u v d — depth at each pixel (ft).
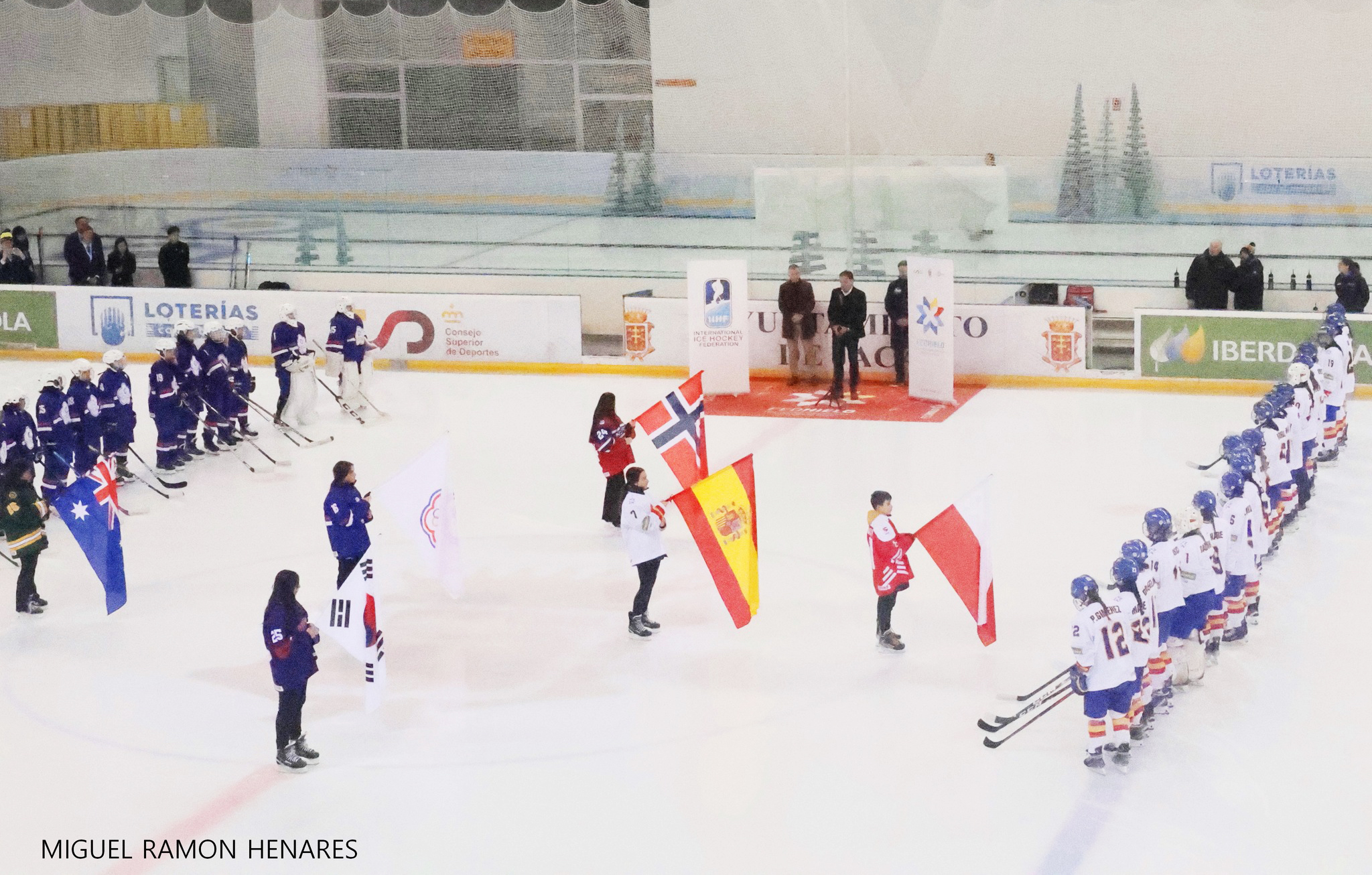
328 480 56.85
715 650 38.81
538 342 76.95
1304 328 66.74
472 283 82.38
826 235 78.54
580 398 70.85
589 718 34.71
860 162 79.66
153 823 30.14
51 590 45.06
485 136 82.89
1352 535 47.09
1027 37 76.69
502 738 33.73
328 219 83.15
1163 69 74.79
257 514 52.54
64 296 80.28
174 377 57.82
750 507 36.50
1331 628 39.11
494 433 63.87
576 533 49.47
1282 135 73.92
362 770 32.32
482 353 77.61
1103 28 75.31
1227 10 73.46
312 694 36.81
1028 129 77.66
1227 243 74.33
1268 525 43.75
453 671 37.81
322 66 84.12
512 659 38.58
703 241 80.43
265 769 32.53
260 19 84.23
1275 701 34.58
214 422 60.44
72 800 31.24
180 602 43.68
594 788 31.14
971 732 33.32
